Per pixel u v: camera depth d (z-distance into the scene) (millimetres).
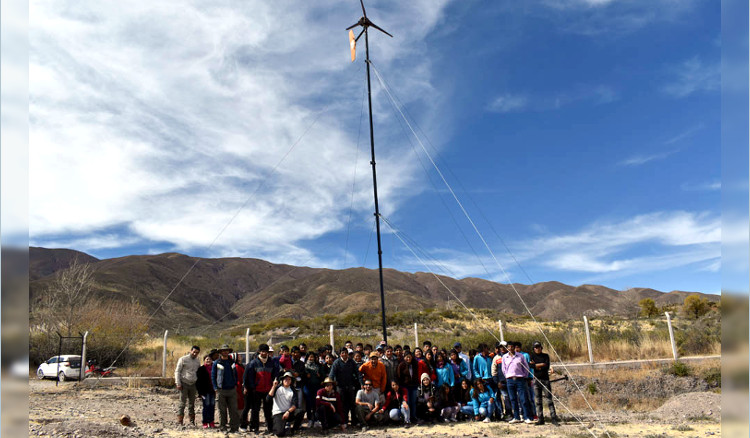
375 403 12234
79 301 29875
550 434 10766
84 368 22219
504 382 12984
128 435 9828
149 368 24312
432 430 11539
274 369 12359
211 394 12734
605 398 17812
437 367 13508
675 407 14406
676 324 30672
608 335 23719
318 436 11227
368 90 17422
